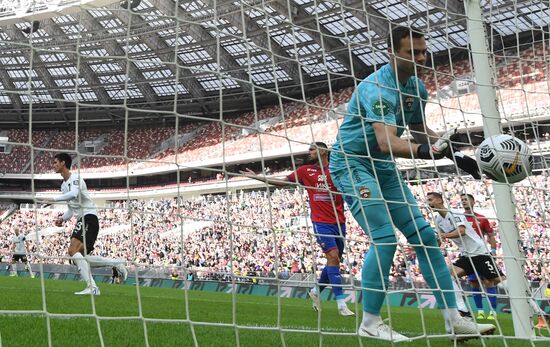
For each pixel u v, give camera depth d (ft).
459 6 72.33
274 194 105.29
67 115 159.53
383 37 99.50
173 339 10.90
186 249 95.35
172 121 155.63
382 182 12.92
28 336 10.10
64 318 13.24
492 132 16.80
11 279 46.37
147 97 146.20
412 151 12.15
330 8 96.43
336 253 21.89
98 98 149.69
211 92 140.77
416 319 22.18
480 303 26.50
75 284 41.14
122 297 25.88
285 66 122.62
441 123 89.76
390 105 12.24
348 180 12.75
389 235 12.18
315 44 112.16
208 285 53.67
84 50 130.00
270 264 73.87
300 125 123.85
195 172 141.79
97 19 119.44
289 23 12.95
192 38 122.83
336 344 11.46
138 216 118.21
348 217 71.31
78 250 24.39
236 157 130.11
